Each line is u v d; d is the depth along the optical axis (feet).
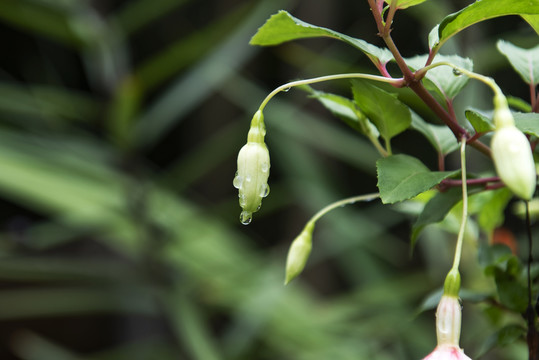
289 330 2.97
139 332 5.10
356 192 5.23
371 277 3.13
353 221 3.16
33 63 4.34
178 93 2.79
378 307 2.97
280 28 1.43
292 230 4.75
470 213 1.67
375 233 3.08
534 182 1.26
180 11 5.68
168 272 2.86
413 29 4.19
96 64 2.82
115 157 2.82
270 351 3.22
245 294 2.96
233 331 2.85
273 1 2.79
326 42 4.55
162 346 3.29
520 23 2.83
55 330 5.26
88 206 2.90
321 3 4.66
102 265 2.77
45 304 3.34
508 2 1.34
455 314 1.34
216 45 2.70
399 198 1.35
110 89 2.77
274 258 3.29
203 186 5.75
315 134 3.30
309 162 3.27
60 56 4.17
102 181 2.88
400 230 4.60
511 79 3.27
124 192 2.82
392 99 1.43
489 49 2.32
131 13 2.80
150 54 5.68
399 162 1.38
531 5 1.34
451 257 2.56
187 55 2.65
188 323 2.54
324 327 2.99
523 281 1.54
